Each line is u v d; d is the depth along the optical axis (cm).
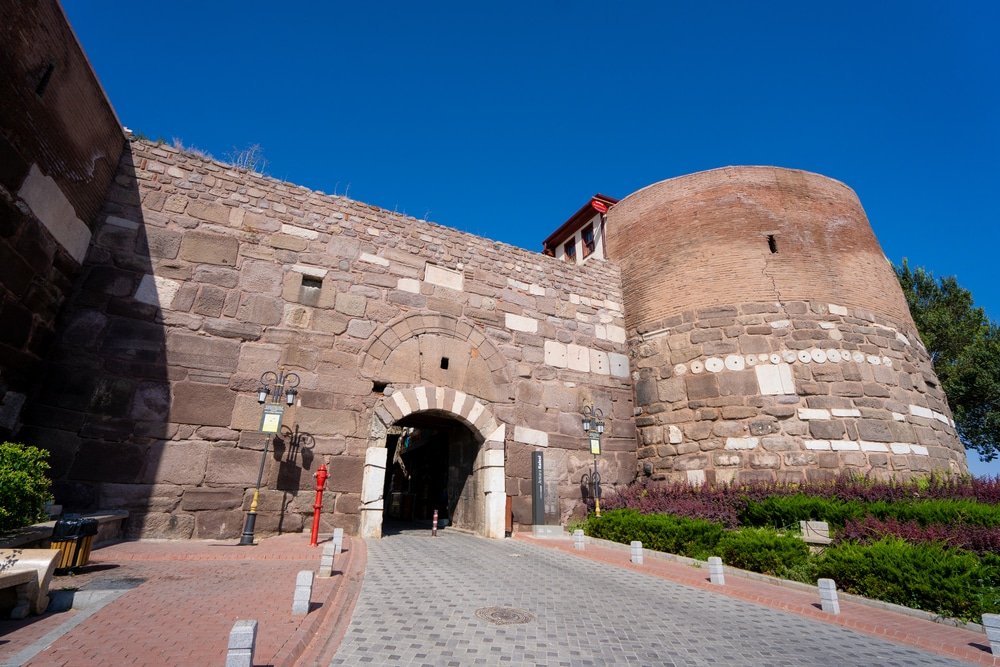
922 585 615
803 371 1221
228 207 1058
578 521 1227
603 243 1761
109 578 541
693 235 1449
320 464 973
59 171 808
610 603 588
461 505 1284
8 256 715
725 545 866
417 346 1159
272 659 343
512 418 1231
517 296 1360
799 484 1066
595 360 1422
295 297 1060
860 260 1388
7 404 754
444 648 412
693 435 1267
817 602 636
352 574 641
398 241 1230
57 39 764
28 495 548
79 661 325
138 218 966
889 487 978
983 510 776
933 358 2184
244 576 587
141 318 912
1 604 409
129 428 851
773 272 1338
